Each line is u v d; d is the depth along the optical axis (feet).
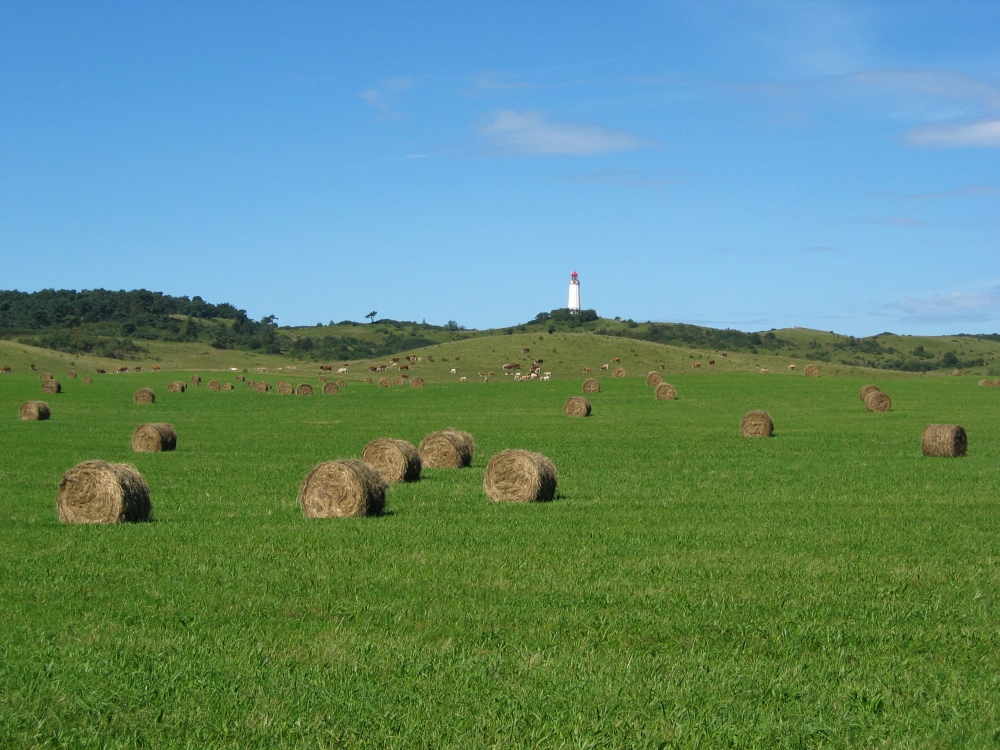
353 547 53.67
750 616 38.91
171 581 44.83
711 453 113.29
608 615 38.86
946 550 52.95
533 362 487.20
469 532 58.90
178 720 27.86
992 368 569.64
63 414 190.39
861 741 27.25
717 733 27.37
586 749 26.35
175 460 107.65
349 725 27.58
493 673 31.86
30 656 33.35
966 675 32.48
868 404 187.93
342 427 158.61
